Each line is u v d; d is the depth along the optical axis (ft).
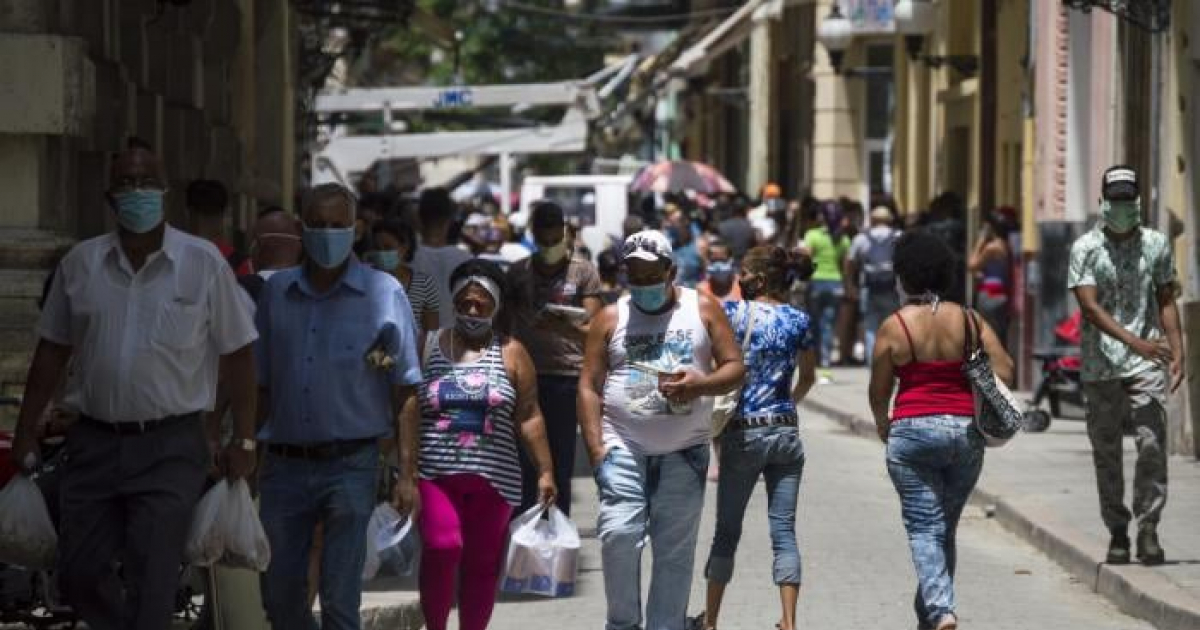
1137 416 91.56
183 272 61.77
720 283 125.49
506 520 73.92
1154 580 88.22
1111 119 158.81
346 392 65.77
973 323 74.43
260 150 181.47
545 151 276.21
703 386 70.64
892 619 85.40
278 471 66.13
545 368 94.53
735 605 88.69
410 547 75.41
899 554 102.53
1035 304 178.81
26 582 68.85
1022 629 83.92
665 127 452.35
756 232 214.07
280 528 65.87
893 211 215.51
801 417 177.17
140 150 61.16
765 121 334.65
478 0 344.69
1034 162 182.70
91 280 61.52
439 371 73.51
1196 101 131.44
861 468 139.23
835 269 215.51
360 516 65.98
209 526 62.28
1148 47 148.97
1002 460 134.72
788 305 79.36
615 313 71.72
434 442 73.15
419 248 100.78
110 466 61.57
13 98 88.53
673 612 71.72
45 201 90.07
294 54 204.33
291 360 65.77
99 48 98.94
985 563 101.09
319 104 270.05
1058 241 175.83
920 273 74.74
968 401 74.54
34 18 89.20
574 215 252.42
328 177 273.75
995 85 213.46
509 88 273.13
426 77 362.33
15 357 87.45
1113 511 92.48
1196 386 132.26
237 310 62.54
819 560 100.63
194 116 125.90
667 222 220.64
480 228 176.86
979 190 216.95
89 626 63.82
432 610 72.74
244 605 67.87
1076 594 92.38
